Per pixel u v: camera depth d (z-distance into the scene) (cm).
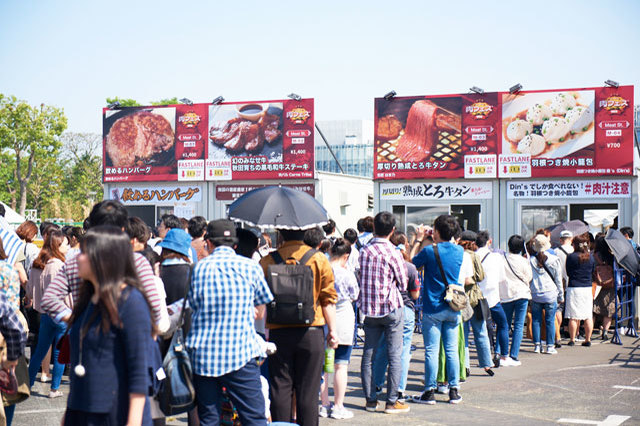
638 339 1275
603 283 1230
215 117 1786
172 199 1823
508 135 1577
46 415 697
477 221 1611
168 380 445
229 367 446
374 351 741
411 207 1644
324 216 592
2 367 470
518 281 999
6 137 5650
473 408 743
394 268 709
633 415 711
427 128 1620
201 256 746
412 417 704
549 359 1052
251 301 464
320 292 559
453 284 749
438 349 769
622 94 1516
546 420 691
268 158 1759
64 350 532
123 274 332
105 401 327
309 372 551
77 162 6581
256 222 565
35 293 743
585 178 1548
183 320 460
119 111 1839
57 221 3822
